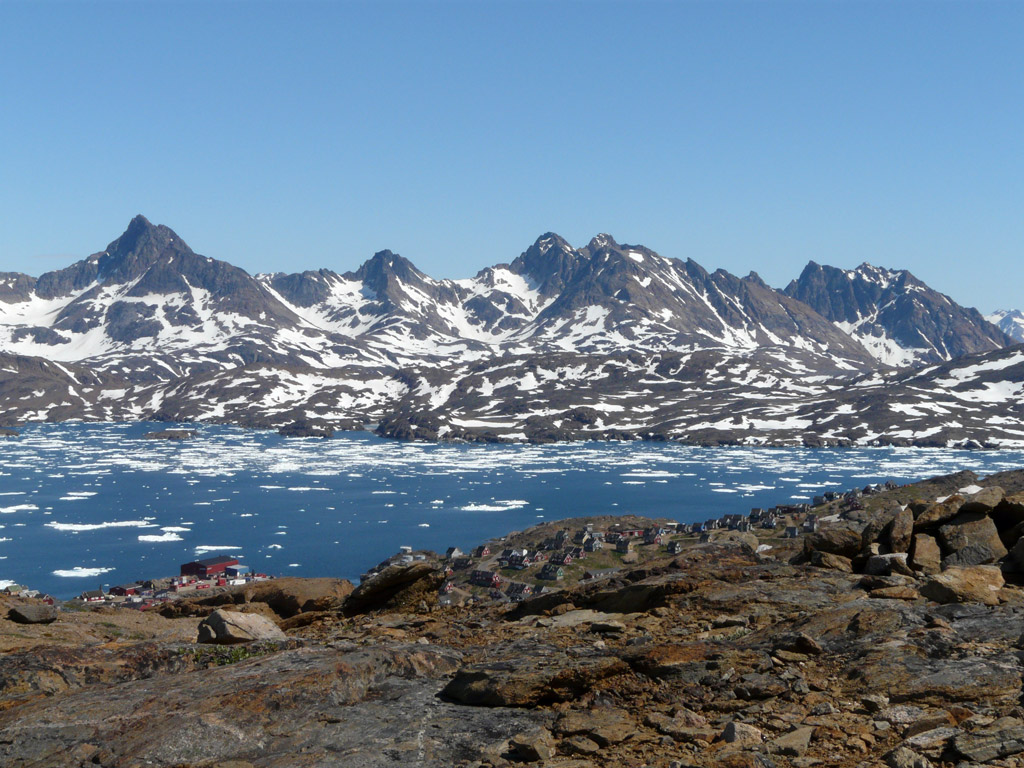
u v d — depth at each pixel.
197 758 9.76
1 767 9.76
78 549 190.75
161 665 14.12
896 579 15.73
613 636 14.09
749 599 15.30
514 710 10.93
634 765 8.96
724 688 11.00
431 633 16.14
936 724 9.37
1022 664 10.76
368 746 9.91
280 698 11.08
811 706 10.29
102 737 10.35
